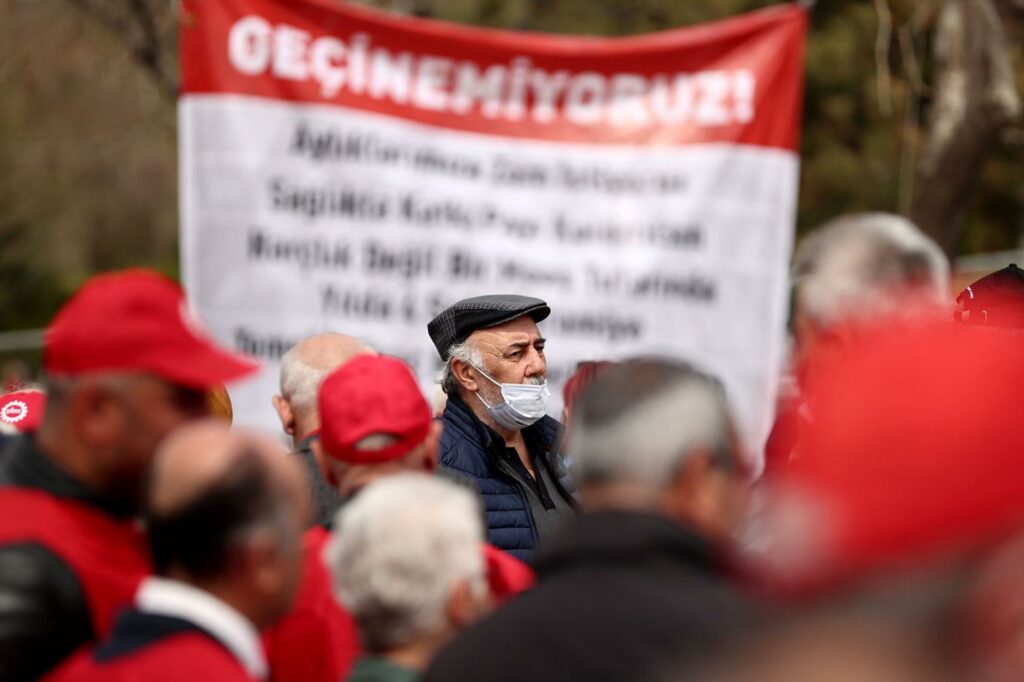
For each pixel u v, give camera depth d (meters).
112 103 37.97
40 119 38.50
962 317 8.20
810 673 2.76
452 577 6.89
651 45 17.31
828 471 3.14
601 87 17.28
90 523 6.84
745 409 17.48
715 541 6.10
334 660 7.89
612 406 6.12
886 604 2.83
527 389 12.04
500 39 17.09
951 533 2.99
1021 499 3.00
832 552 3.02
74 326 6.91
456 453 11.97
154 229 50.97
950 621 2.78
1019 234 49.62
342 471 8.61
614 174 17.33
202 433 6.32
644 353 17.39
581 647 5.48
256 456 6.22
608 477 6.10
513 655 5.59
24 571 6.46
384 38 16.86
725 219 17.42
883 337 3.49
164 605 6.00
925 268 5.32
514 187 17.20
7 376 37.31
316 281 16.77
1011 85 24.17
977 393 3.11
